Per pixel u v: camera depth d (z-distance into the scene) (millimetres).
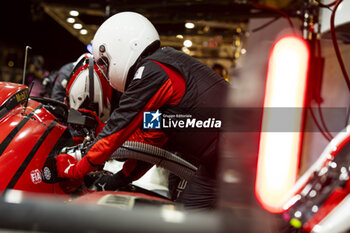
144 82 1622
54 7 4715
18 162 1576
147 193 2266
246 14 3771
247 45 3793
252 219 700
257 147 1040
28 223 605
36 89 4645
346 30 2262
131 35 1811
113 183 2107
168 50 1751
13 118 1726
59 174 1731
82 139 2299
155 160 1947
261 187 977
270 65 1182
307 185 1066
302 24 2520
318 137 1942
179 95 1656
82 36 5004
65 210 611
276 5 3322
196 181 1756
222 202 954
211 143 1667
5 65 5703
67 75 3648
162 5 4129
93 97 2418
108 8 4219
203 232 610
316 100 2363
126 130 1637
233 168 1011
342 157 1126
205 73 1723
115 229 590
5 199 632
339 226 950
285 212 971
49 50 5434
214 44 6027
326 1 2328
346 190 1002
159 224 601
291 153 1036
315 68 2406
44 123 1821
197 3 4055
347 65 2402
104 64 1896
